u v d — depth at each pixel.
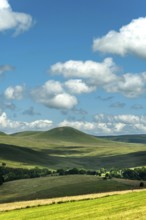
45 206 88.56
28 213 73.25
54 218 56.78
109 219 45.44
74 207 70.69
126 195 81.75
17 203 110.81
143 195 73.81
